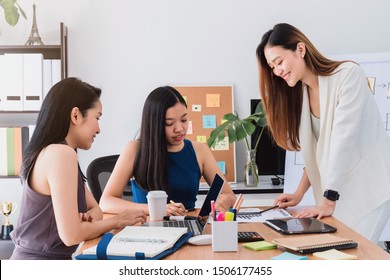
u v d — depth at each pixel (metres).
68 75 3.82
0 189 3.79
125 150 2.21
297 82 2.24
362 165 2.14
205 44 3.86
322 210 1.96
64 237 1.52
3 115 3.84
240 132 3.49
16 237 1.63
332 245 1.41
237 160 3.88
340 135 2.07
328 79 2.15
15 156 3.58
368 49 3.87
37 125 1.64
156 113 2.11
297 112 2.28
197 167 2.26
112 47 3.84
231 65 3.87
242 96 3.88
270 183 3.81
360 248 1.44
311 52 2.16
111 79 3.84
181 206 1.93
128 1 3.84
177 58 3.86
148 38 3.84
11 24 3.54
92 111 1.68
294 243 1.43
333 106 2.13
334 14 3.85
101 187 2.51
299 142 2.31
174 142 2.15
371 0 3.85
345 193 2.13
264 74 2.27
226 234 1.42
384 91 3.53
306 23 3.86
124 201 2.08
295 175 3.57
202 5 3.85
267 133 3.64
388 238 3.39
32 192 1.59
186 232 1.57
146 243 1.42
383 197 2.12
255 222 1.82
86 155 3.84
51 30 3.81
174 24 3.85
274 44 2.13
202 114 3.84
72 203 1.54
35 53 3.73
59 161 1.55
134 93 3.86
